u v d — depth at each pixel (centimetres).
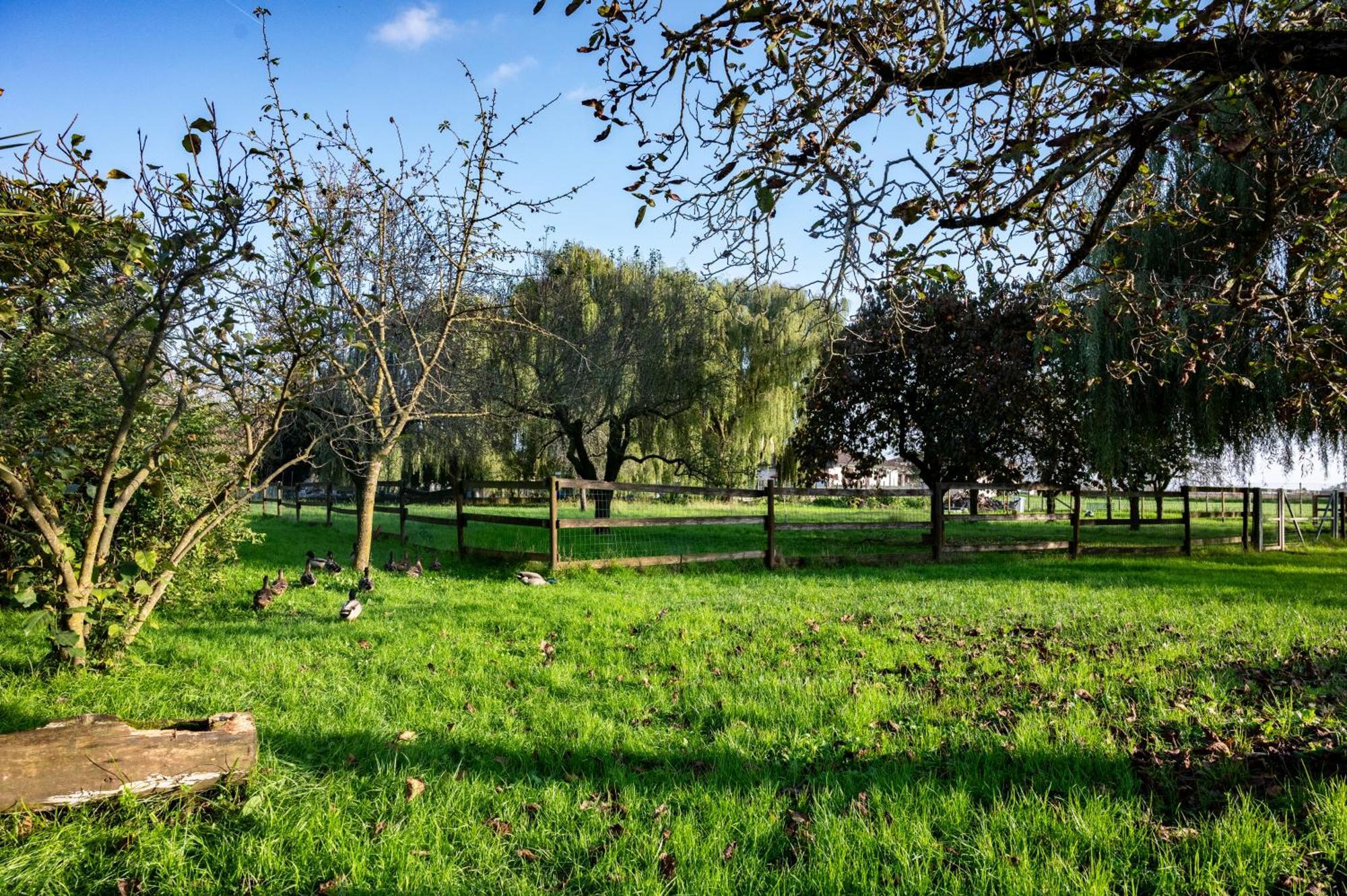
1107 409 1608
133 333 676
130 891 298
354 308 1013
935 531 1427
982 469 1709
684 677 586
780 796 379
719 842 329
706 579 1141
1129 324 1411
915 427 1703
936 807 357
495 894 296
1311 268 430
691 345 2202
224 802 358
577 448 2166
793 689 539
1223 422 1681
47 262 488
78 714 475
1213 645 654
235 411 751
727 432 2412
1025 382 1540
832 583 1102
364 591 956
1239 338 645
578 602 902
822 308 373
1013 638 702
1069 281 1384
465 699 529
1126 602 909
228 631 726
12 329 532
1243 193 1153
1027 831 332
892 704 505
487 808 368
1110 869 299
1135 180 482
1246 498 1673
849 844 325
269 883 300
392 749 431
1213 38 316
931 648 661
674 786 391
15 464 541
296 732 446
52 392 631
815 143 380
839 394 1716
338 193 1016
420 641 696
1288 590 1009
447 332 1131
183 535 629
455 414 1188
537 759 429
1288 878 290
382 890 294
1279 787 361
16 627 705
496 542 1716
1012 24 340
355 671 600
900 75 350
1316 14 368
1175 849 313
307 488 2947
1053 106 416
